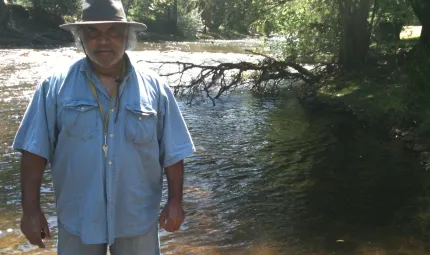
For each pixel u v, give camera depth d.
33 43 34.53
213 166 7.82
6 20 34.75
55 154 2.46
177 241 4.95
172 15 47.97
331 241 5.01
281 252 4.73
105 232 2.46
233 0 15.98
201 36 49.09
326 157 8.31
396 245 4.89
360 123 10.92
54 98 2.41
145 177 2.54
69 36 37.97
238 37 49.94
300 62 17.86
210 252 4.70
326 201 6.20
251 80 16.55
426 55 11.21
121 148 2.43
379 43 18.61
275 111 12.88
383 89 12.46
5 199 6.14
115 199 2.46
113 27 2.42
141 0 46.19
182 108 13.23
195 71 20.23
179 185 2.67
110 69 2.46
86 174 2.42
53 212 5.67
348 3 15.91
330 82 14.98
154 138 2.51
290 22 17.31
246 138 9.81
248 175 7.33
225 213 5.77
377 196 6.39
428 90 10.19
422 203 6.08
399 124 9.86
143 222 2.54
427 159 7.92
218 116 12.18
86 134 2.39
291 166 7.87
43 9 39.66
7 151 8.41
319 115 12.20
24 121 2.44
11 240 4.87
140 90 2.48
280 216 5.71
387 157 8.26
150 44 36.94
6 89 15.23
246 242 4.96
